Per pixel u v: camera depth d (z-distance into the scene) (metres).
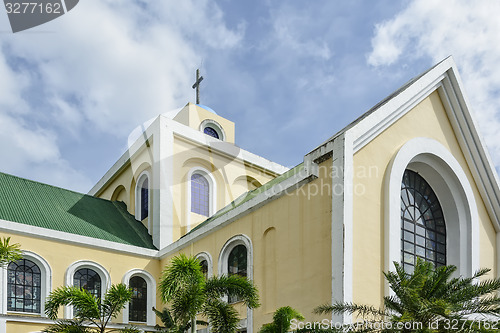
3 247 9.15
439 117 16.64
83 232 18.34
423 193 16.22
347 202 11.91
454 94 16.75
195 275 9.39
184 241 18.31
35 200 18.97
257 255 14.61
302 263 12.84
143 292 18.80
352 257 11.70
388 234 12.77
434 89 16.41
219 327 9.57
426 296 9.19
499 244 17.11
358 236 12.12
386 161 13.84
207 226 17.22
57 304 10.45
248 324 14.16
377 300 12.05
